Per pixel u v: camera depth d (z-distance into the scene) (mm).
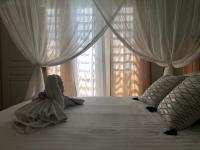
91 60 3340
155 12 2863
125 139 1375
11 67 3641
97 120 1781
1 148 1263
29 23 2930
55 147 1269
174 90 1781
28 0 2889
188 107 1562
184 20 2779
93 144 1305
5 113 1978
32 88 3059
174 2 2801
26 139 1390
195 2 2744
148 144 1301
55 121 1671
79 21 2945
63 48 2982
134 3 2910
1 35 3600
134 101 2482
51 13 2973
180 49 2824
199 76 1771
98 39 3064
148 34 2912
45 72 3203
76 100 2295
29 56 3018
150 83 3336
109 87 3352
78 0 2936
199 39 2773
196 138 1388
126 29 2916
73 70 3330
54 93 1851
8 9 2850
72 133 1486
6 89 3691
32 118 1602
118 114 1959
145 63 3301
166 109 1691
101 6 2832
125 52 3297
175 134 1440
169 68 2893
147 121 1748
